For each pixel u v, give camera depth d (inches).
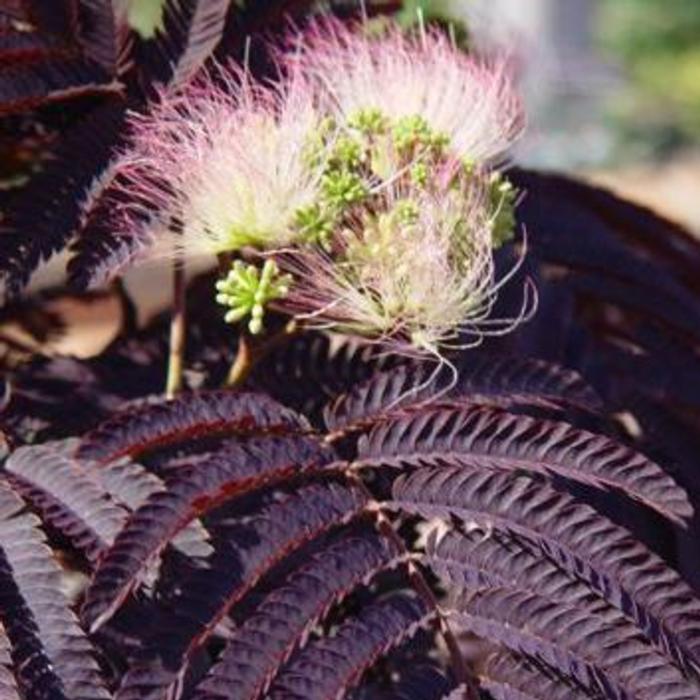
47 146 28.5
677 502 24.4
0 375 28.5
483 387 25.4
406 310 25.6
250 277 25.8
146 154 26.2
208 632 23.3
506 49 30.8
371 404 25.3
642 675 23.5
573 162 175.6
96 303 34.0
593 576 23.9
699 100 187.2
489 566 24.0
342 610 25.8
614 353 28.7
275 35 27.9
